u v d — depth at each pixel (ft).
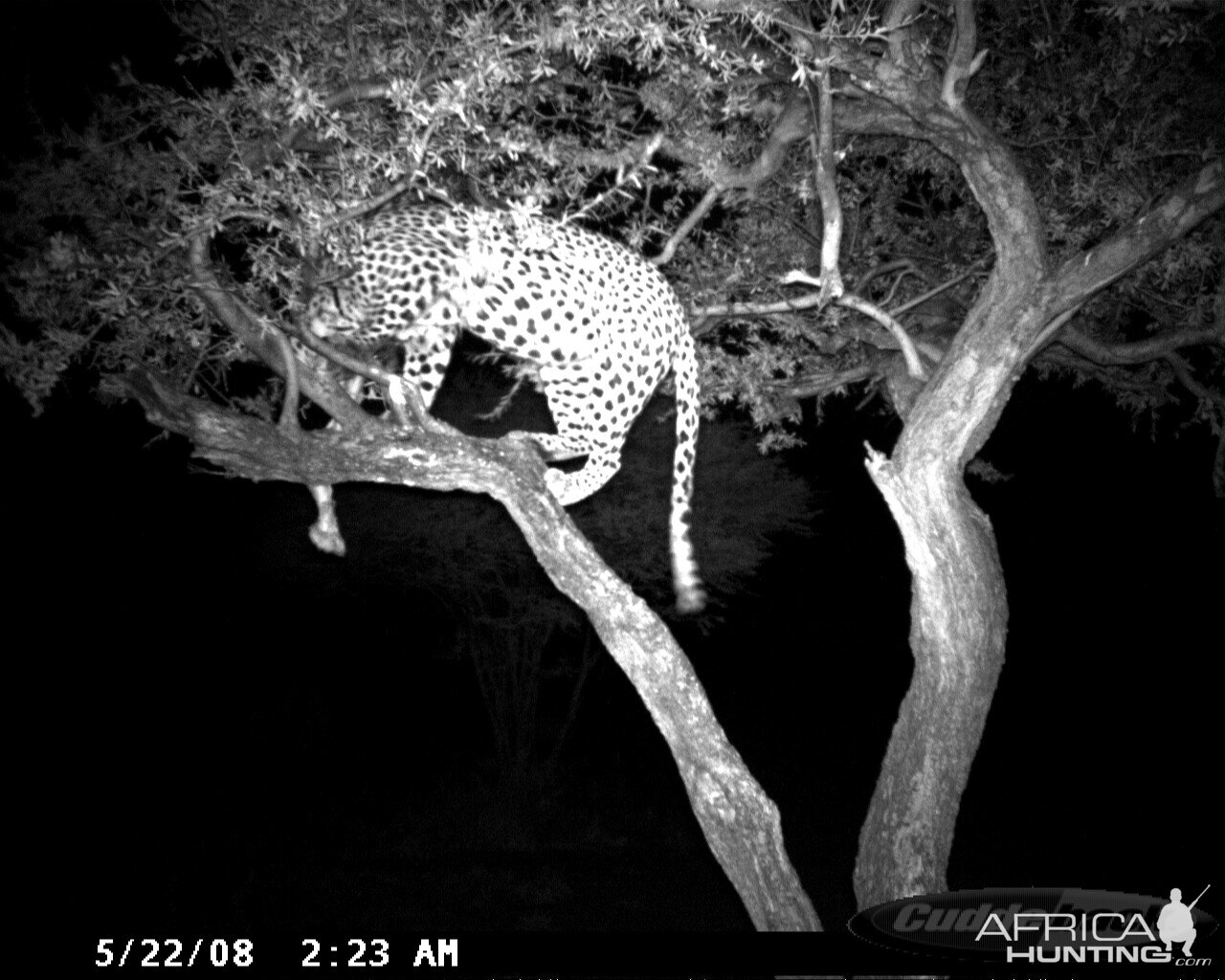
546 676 58.95
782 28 18.81
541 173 20.56
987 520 19.71
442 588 56.75
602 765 63.62
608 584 18.08
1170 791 57.52
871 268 24.98
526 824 52.21
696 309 23.36
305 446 17.26
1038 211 19.02
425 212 20.42
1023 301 18.80
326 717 65.62
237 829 50.06
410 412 17.53
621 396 20.72
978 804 56.29
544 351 20.33
